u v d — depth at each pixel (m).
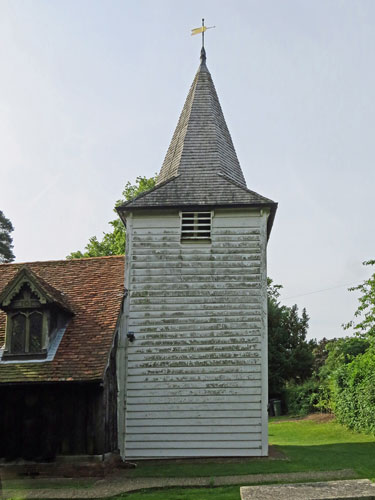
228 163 20.41
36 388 14.57
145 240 18.08
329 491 8.48
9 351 15.23
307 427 27.42
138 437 16.50
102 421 14.27
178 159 20.16
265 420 16.44
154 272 17.80
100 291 18.12
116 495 11.45
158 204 18.09
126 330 17.31
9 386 14.38
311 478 12.39
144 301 17.56
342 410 26.53
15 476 13.90
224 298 17.44
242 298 17.39
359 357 25.55
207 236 18.00
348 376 25.94
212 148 20.11
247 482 12.23
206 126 20.72
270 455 16.42
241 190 18.59
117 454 16.02
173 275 17.72
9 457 14.20
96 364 14.62
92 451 14.05
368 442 19.88
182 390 16.81
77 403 14.44
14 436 14.35
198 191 18.66
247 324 17.19
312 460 15.11
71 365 14.70
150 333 17.28
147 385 16.88
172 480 12.86
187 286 17.59
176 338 17.20
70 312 16.73
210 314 17.33
